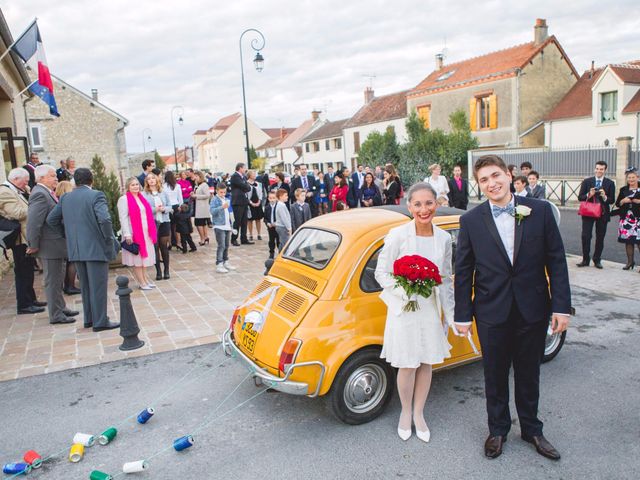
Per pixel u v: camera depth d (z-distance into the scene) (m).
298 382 3.47
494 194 3.06
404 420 3.58
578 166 20.00
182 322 6.31
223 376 4.74
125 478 3.25
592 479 3.05
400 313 3.32
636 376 4.43
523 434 3.43
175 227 11.73
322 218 4.57
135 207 7.68
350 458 3.37
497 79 27.00
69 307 7.10
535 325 3.10
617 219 14.09
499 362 3.22
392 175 13.38
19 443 3.71
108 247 5.98
